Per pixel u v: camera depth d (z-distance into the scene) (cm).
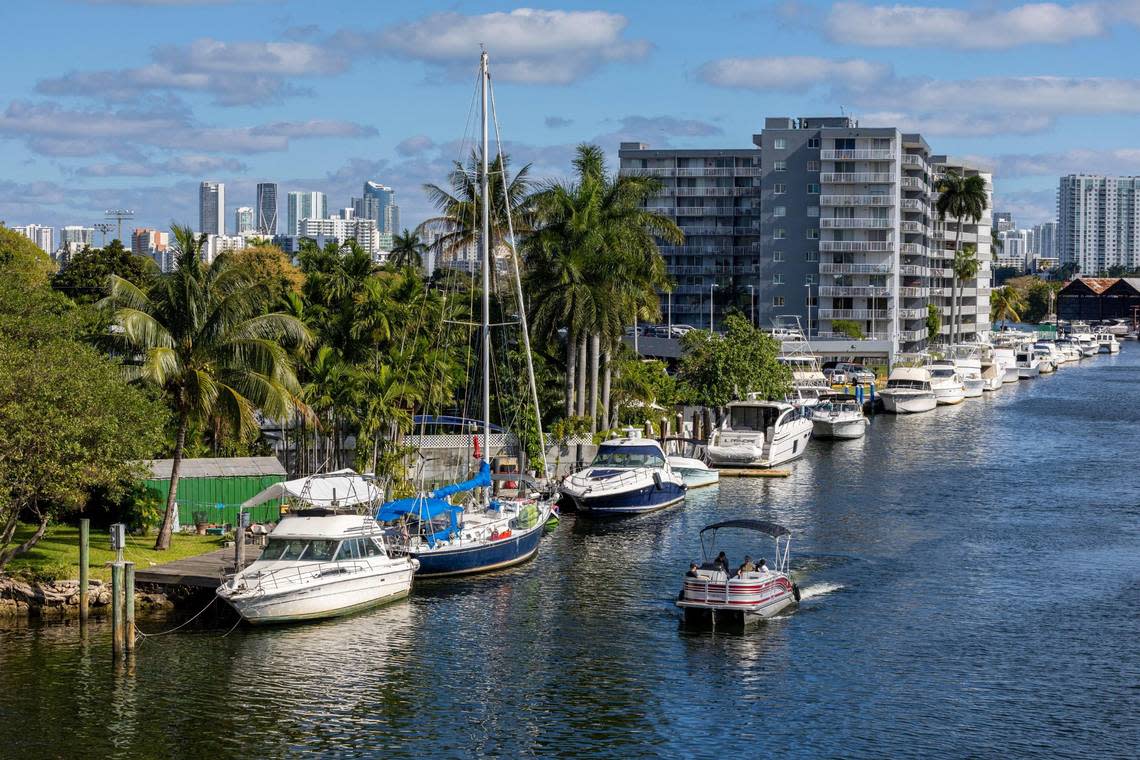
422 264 10875
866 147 16550
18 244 10531
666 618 4541
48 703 3647
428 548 4978
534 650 4159
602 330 7681
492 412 7812
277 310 6838
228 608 4497
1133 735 3447
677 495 6875
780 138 17038
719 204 18412
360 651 4134
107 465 4538
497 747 3378
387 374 6406
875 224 16512
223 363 5072
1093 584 5053
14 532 5116
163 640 4219
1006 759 3294
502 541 5194
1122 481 7825
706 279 18512
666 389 9569
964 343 18925
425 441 7188
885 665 4016
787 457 8606
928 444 9838
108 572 4647
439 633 4341
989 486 7619
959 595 4872
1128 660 4069
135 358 5100
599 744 3397
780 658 4084
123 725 3500
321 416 6512
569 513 6656
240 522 4584
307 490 4903
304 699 3700
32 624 4378
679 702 3697
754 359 9950
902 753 3331
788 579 4775
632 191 8012
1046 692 3772
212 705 3647
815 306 17075
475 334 7750
